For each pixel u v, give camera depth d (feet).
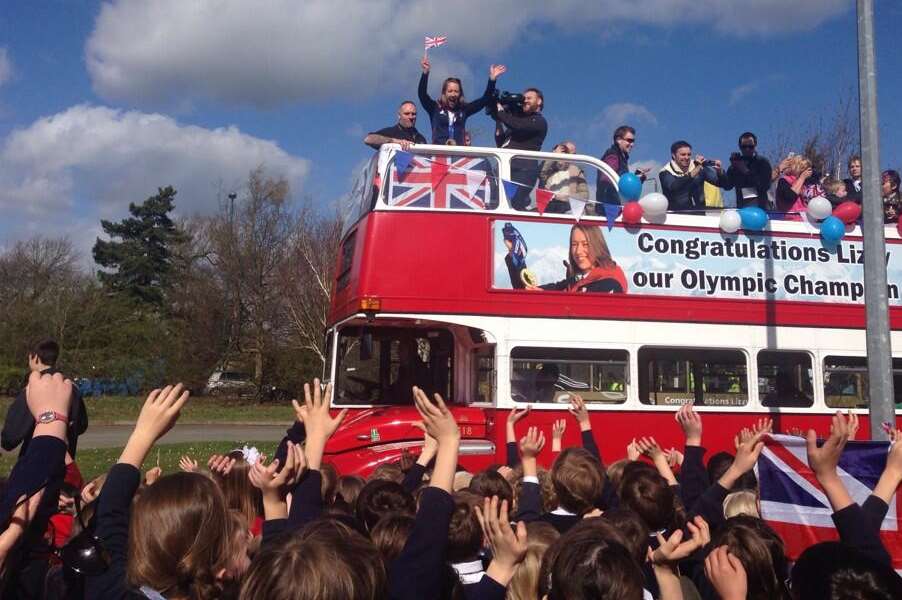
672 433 33.88
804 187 43.39
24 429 21.54
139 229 217.36
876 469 18.54
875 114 29.55
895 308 37.45
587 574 9.68
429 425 11.62
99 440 89.66
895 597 8.55
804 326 35.88
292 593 7.80
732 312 35.32
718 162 40.93
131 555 9.65
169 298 182.29
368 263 33.24
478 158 34.86
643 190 36.42
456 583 11.42
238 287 167.94
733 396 34.86
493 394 33.37
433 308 33.22
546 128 40.06
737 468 16.44
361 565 8.17
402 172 34.19
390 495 14.87
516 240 34.19
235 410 140.26
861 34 29.99
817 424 35.24
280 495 12.12
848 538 12.15
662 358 34.53
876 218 28.99
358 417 33.68
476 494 14.93
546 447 32.86
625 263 34.86
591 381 33.83
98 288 166.40
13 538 10.36
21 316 152.66
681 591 12.85
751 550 11.46
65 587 10.72
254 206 171.12
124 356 157.17
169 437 96.48
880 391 28.19
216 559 9.77
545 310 33.81
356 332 36.55
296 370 159.22
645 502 15.47
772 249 36.35
